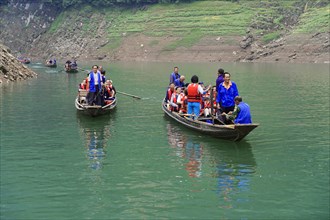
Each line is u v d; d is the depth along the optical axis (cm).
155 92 3594
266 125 2144
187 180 1297
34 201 1131
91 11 13038
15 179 1305
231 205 1104
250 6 11425
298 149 1669
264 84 4206
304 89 3750
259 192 1197
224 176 1334
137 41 11225
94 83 2358
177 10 12006
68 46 12144
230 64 8219
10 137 1864
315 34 9044
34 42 12838
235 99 1730
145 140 1816
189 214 1049
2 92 3441
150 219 1022
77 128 2061
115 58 10869
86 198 1152
